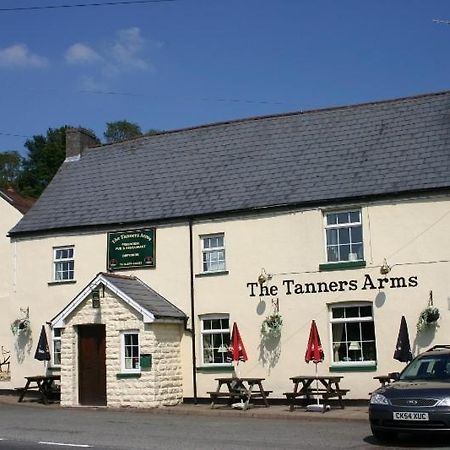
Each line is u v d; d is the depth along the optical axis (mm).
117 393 22594
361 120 25250
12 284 27094
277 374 22547
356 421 18203
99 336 23594
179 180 26172
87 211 26625
